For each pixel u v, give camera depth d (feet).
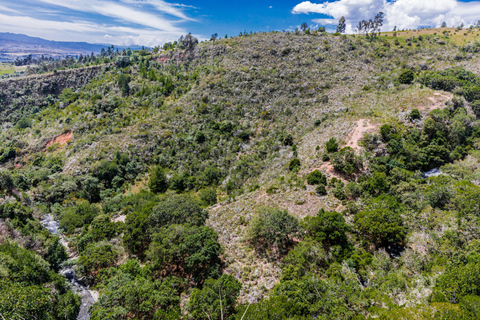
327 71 370.12
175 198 171.22
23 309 94.17
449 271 92.79
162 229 146.82
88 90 485.56
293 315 88.33
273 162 256.93
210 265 129.39
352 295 93.25
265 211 152.35
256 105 337.31
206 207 216.13
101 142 316.19
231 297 105.81
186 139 306.35
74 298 123.85
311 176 187.62
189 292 123.24
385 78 328.29
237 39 493.36
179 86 401.90
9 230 160.76
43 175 286.87
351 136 214.28
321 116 282.36
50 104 501.15
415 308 81.15
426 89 269.85
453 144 210.79
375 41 479.41
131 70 487.20
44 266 132.26
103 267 144.56
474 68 342.44
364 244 133.49
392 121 218.18
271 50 427.74
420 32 527.40
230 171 269.23
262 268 132.98
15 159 352.08
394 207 145.69
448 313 73.92
